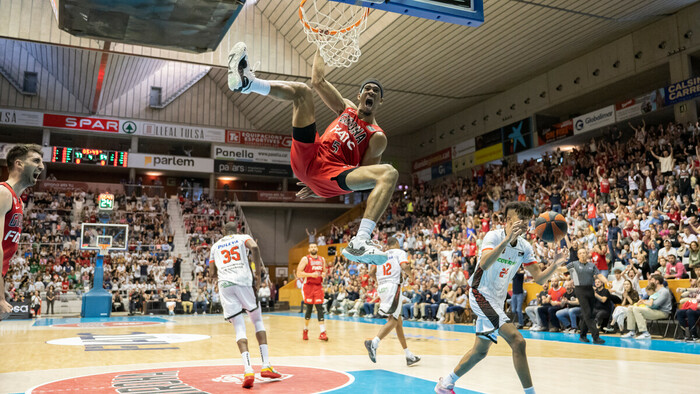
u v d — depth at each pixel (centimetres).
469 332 1205
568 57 2164
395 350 853
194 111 3022
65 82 2684
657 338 1037
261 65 1903
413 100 2511
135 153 2920
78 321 1705
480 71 2188
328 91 353
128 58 2148
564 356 764
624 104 1964
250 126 3119
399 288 688
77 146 2978
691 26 1761
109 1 313
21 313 1855
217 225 2930
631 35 1973
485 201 2345
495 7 1594
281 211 3269
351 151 327
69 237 2539
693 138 1638
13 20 1631
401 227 2677
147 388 504
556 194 1803
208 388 505
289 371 625
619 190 1622
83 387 510
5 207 384
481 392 488
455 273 1564
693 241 1059
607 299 1108
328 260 2805
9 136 2792
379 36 1778
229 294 571
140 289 2312
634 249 1272
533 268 441
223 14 334
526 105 2434
